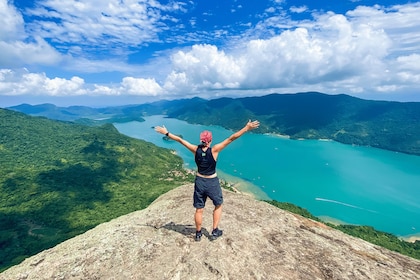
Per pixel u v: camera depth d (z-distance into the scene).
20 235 103.19
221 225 10.14
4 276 8.17
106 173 190.12
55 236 100.81
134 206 130.12
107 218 117.12
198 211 8.44
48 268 8.12
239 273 7.43
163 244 8.82
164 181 178.38
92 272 7.72
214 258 7.92
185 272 7.41
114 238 9.49
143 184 171.00
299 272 7.70
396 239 81.31
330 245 9.66
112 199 143.62
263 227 10.45
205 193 8.23
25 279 7.77
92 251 8.73
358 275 7.82
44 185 156.88
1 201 135.38
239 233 9.55
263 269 7.68
